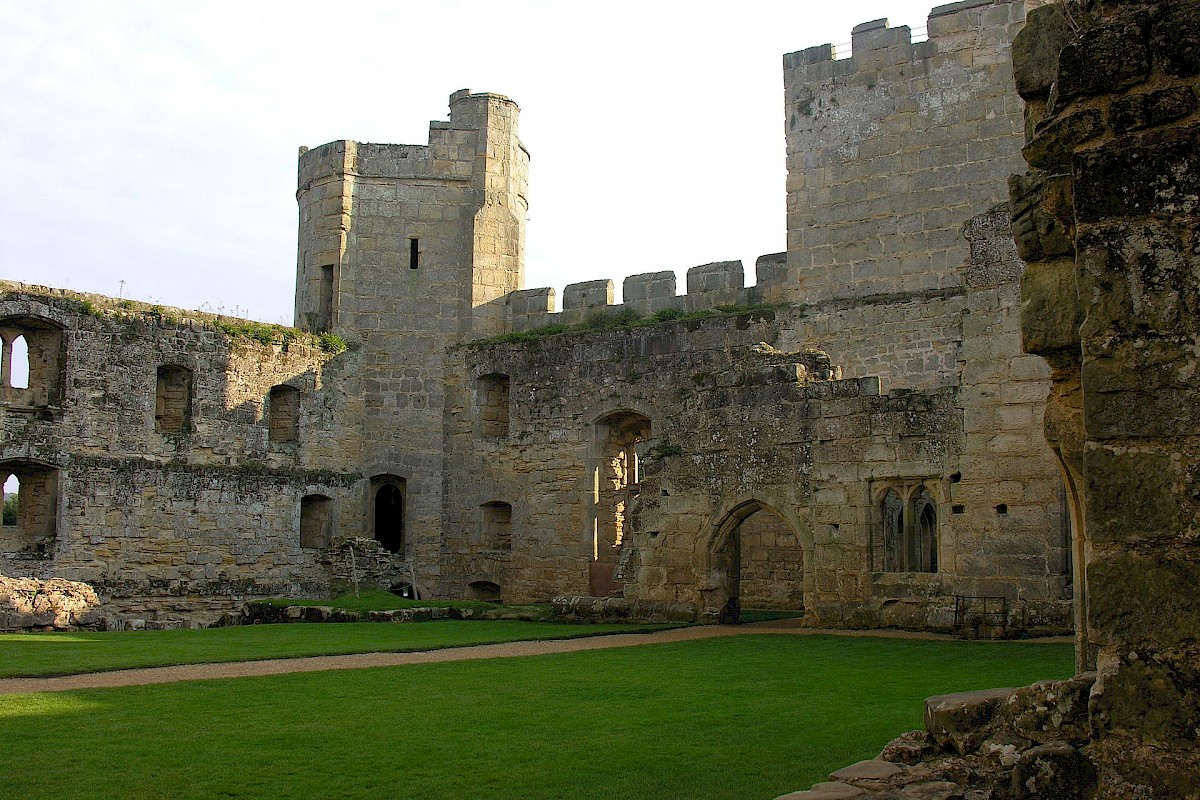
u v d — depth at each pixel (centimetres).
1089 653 841
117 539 3073
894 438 2273
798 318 3155
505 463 3603
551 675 1516
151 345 3184
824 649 1844
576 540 3441
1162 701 575
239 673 1560
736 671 1545
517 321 3750
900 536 2616
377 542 3462
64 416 2995
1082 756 640
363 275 3731
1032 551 2106
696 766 932
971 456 2183
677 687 1384
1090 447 607
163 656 1772
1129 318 603
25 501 3036
